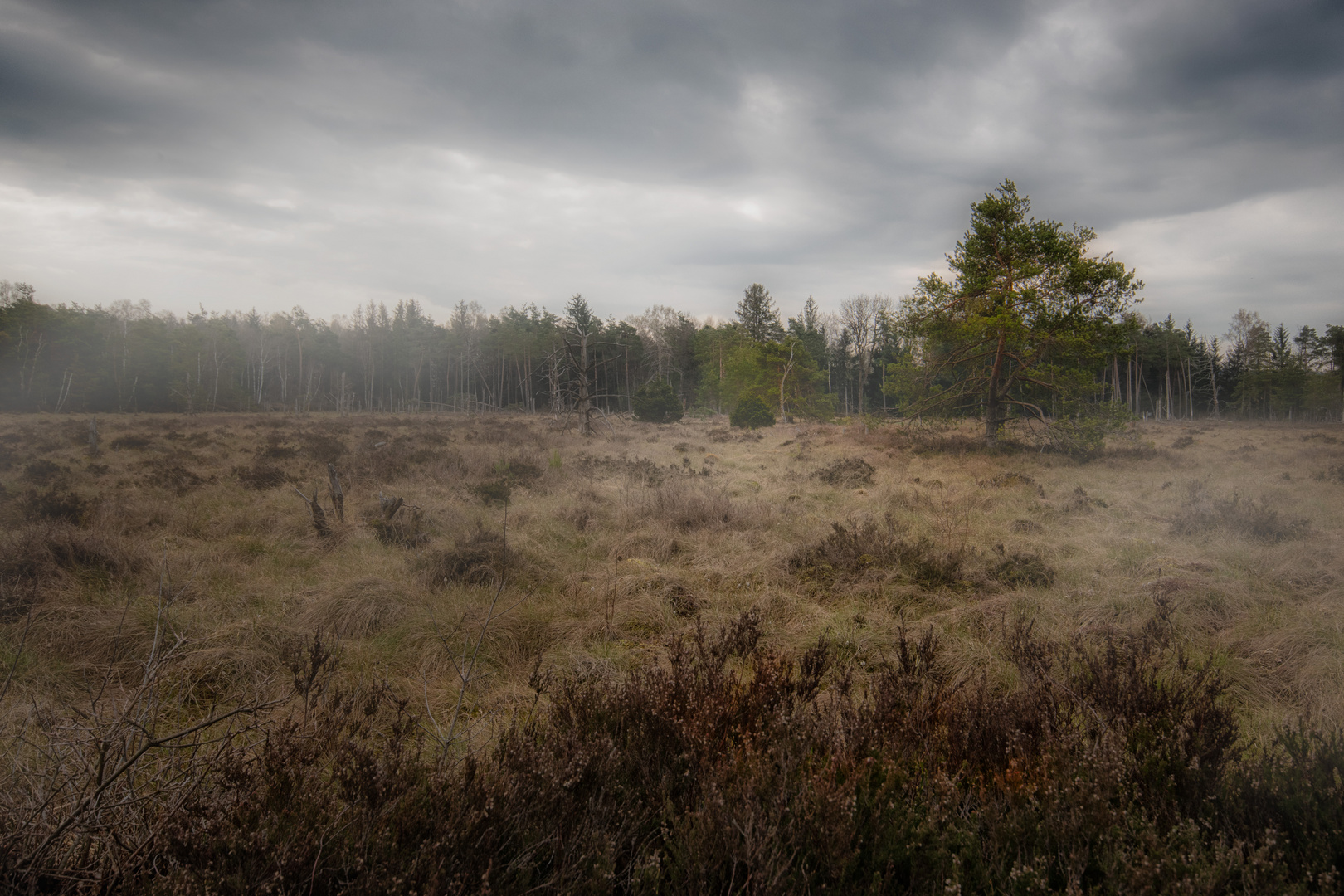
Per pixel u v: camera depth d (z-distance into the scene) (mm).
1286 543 7426
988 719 2764
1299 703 3805
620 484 12773
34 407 51156
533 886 1865
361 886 1695
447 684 4180
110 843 1873
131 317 80688
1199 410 69375
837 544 7152
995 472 14477
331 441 20125
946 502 10492
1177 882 1713
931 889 1867
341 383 75375
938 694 3150
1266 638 4562
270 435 23609
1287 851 1961
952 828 1994
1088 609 5488
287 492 11367
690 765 2426
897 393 21875
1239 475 13906
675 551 7730
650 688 3016
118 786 2168
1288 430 32062
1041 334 17156
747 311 69375
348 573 6516
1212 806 2176
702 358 67125
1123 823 2059
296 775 2229
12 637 4512
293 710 3572
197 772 2373
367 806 2062
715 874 1887
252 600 5723
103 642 4535
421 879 1776
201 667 4254
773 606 5730
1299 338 61375
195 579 5980
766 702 2945
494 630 4930
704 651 3840
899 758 2498
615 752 2428
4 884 1702
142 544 7305
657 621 5410
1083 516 9508
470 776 2168
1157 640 4449
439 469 14281
